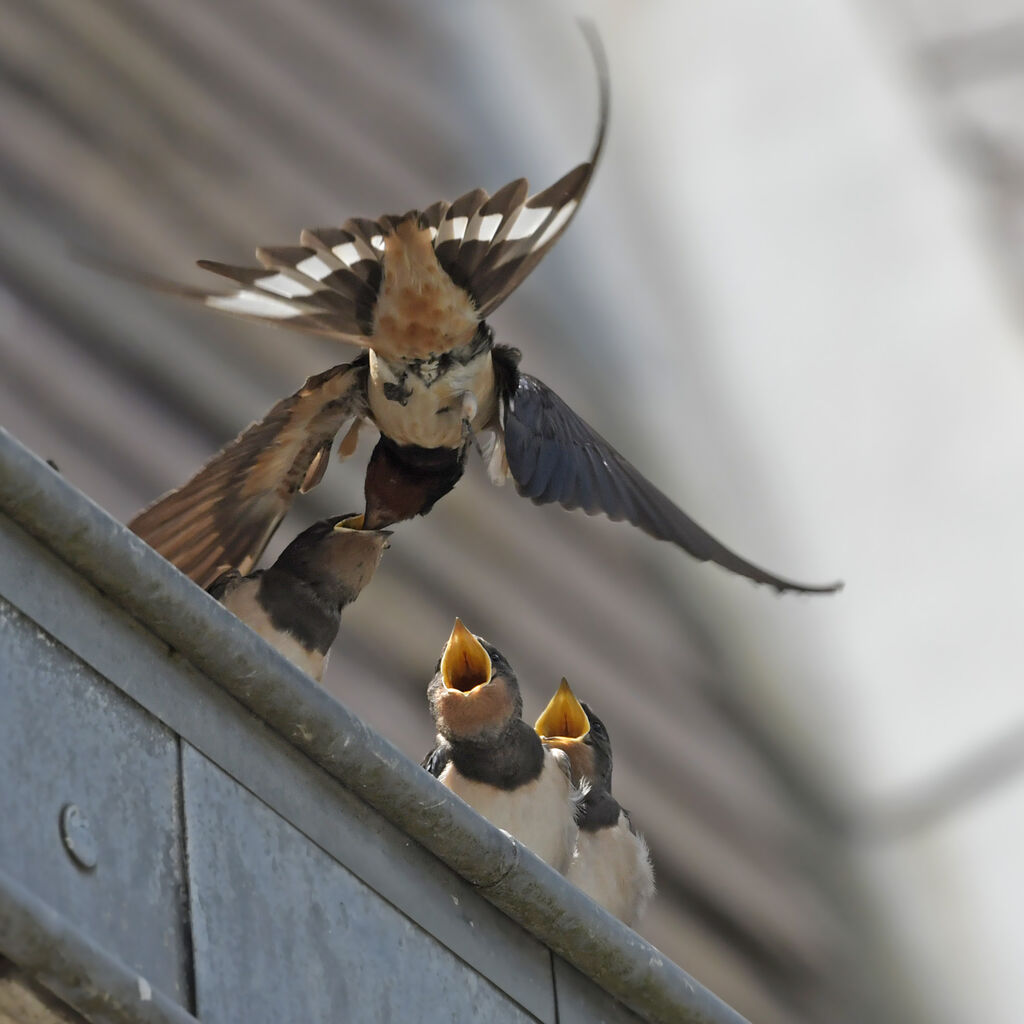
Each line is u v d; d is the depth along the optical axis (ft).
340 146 56.44
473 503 49.96
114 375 42.50
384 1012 18.06
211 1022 16.38
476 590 46.80
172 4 57.16
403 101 61.21
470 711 27.84
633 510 25.79
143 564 16.90
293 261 22.82
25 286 43.21
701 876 46.06
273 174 53.21
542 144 65.16
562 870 28.45
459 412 25.50
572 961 20.27
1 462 16.07
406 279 23.09
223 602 26.73
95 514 16.63
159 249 47.60
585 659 48.62
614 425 60.70
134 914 16.12
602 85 20.58
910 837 52.85
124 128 51.34
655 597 54.29
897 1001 46.47
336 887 18.11
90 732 16.38
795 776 52.70
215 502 26.91
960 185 74.28
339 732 18.20
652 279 68.08
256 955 17.04
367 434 26.89
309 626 26.78
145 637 17.21
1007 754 55.26
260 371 45.93
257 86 56.44
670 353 65.72
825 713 56.24
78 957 14.94
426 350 24.22
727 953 44.70
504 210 23.07
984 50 78.48
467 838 19.11
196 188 50.37
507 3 72.84
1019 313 70.49
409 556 45.96
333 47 61.21
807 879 48.96
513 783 27.91
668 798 47.50
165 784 16.88
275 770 17.98
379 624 42.60
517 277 23.35
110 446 40.11
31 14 52.90
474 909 19.53
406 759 18.72
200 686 17.57
